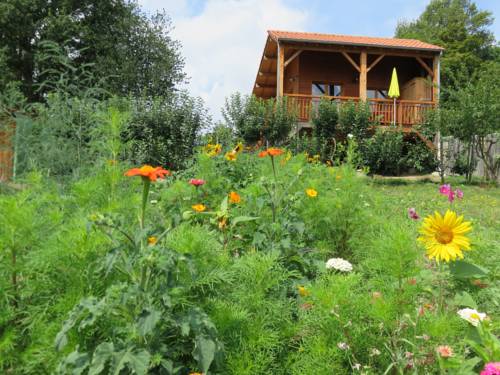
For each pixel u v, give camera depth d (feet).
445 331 5.41
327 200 11.26
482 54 131.34
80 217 6.10
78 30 71.72
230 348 5.25
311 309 6.06
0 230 5.35
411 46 53.06
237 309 5.59
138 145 36.52
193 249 5.64
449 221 6.40
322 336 5.66
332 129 46.98
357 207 11.42
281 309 6.06
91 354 4.55
